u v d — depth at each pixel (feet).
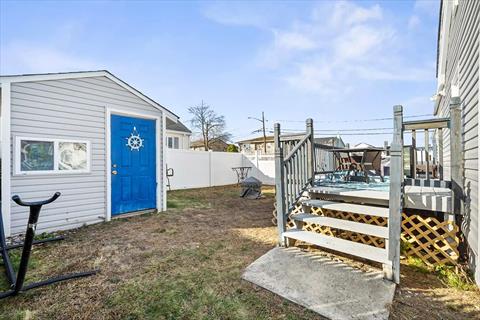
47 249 10.57
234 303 6.62
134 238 12.11
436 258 9.11
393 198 7.67
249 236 12.46
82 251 10.37
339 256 9.76
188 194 28.68
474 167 7.98
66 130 13.61
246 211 18.83
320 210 12.83
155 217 16.52
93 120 14.79
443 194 10.28
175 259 9.57
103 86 15.26
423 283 7.66
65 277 7.84
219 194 28.76
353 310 6.15
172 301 6.72
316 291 7.03
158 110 18.48
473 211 7.99
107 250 10.50
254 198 25.43
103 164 15.28
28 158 12.25
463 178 9.30
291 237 10.22
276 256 9.44
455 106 9.11
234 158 41.73
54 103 13.15
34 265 8.99
